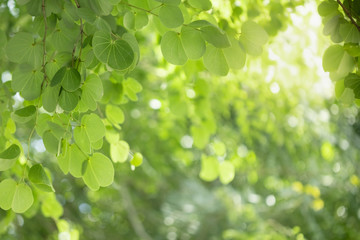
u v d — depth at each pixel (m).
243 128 2.79
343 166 3.67
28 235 2.70
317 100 3.04
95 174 1.17
